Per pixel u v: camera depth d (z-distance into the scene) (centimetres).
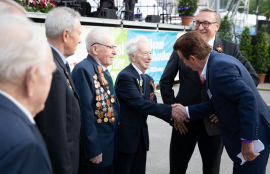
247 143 165
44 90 74
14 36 65
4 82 66
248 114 161
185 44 192
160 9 1059
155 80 774
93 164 184
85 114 173
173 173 256
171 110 220
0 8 87
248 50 1098
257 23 1263
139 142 228
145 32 700
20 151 56
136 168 231
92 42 191
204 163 245
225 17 1041
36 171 59
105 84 190
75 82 177
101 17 643
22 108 66
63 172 137
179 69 245
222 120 182
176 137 249
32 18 496
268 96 802
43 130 131
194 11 974
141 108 208
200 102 235
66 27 152
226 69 172
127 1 722
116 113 199
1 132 57
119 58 618
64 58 156
